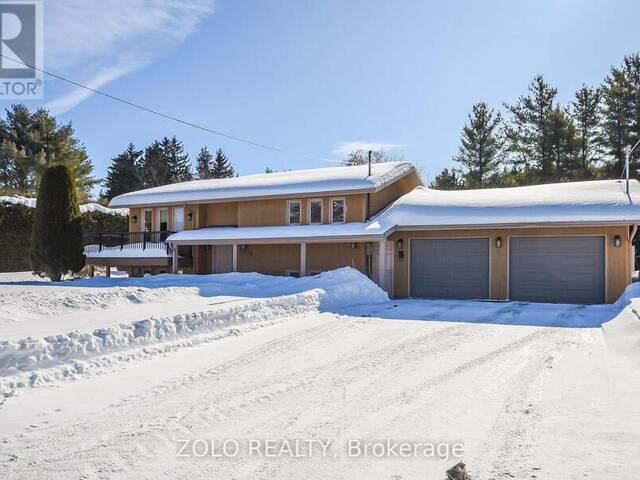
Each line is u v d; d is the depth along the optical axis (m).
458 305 16.00
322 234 19.98
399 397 6.64
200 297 14.15
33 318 10.13
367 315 13.55
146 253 24.30
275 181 24.11
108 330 8.73
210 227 25.25
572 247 17.50
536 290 17.88
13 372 7.17
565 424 5.50
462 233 19.11
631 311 11.38
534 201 18.56
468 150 41.25
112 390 6.94
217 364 8.36
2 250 24.55
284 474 4.45
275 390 6.96
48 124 41.75
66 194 22.09
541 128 37.97
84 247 25.34
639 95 35.06
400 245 20.02
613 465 4.45
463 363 8.45
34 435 5.35
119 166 59.16
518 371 7.87
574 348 9.45
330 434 5.39
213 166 68.69
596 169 36.44
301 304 13.63
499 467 4.51
